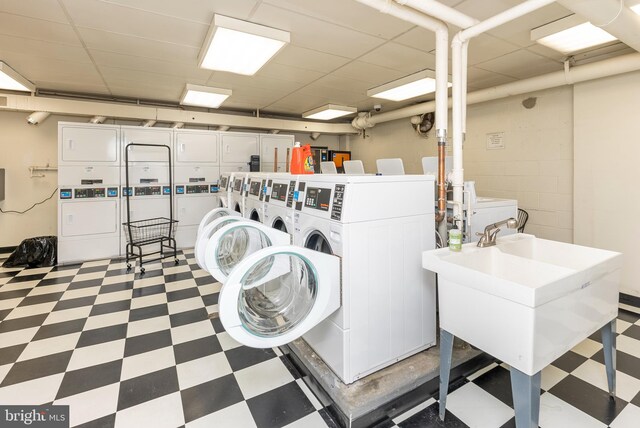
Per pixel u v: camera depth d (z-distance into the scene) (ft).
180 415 5.84
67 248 15.19
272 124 21.72
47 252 15.06
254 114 21.94
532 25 8.91
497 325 4.58
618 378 6.77
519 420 4.43
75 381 6.72
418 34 9.69
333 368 6.24
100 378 6.83
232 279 4.95
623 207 10.71
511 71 12.85
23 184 17.07
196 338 8.52
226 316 4.91
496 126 15.21
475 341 4.98
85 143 15.40
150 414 5.85
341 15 8.50
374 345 6.28
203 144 18.29
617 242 10.91
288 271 7.07
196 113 19.35
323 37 9.89
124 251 16.42
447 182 7.92
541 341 4.25
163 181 17.31
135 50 11.00
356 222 5.87
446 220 7.93
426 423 5.76
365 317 6.11
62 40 10.16
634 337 8.48
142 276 13.41
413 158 20.34
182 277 13.30
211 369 7.22
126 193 16.05
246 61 10.74
